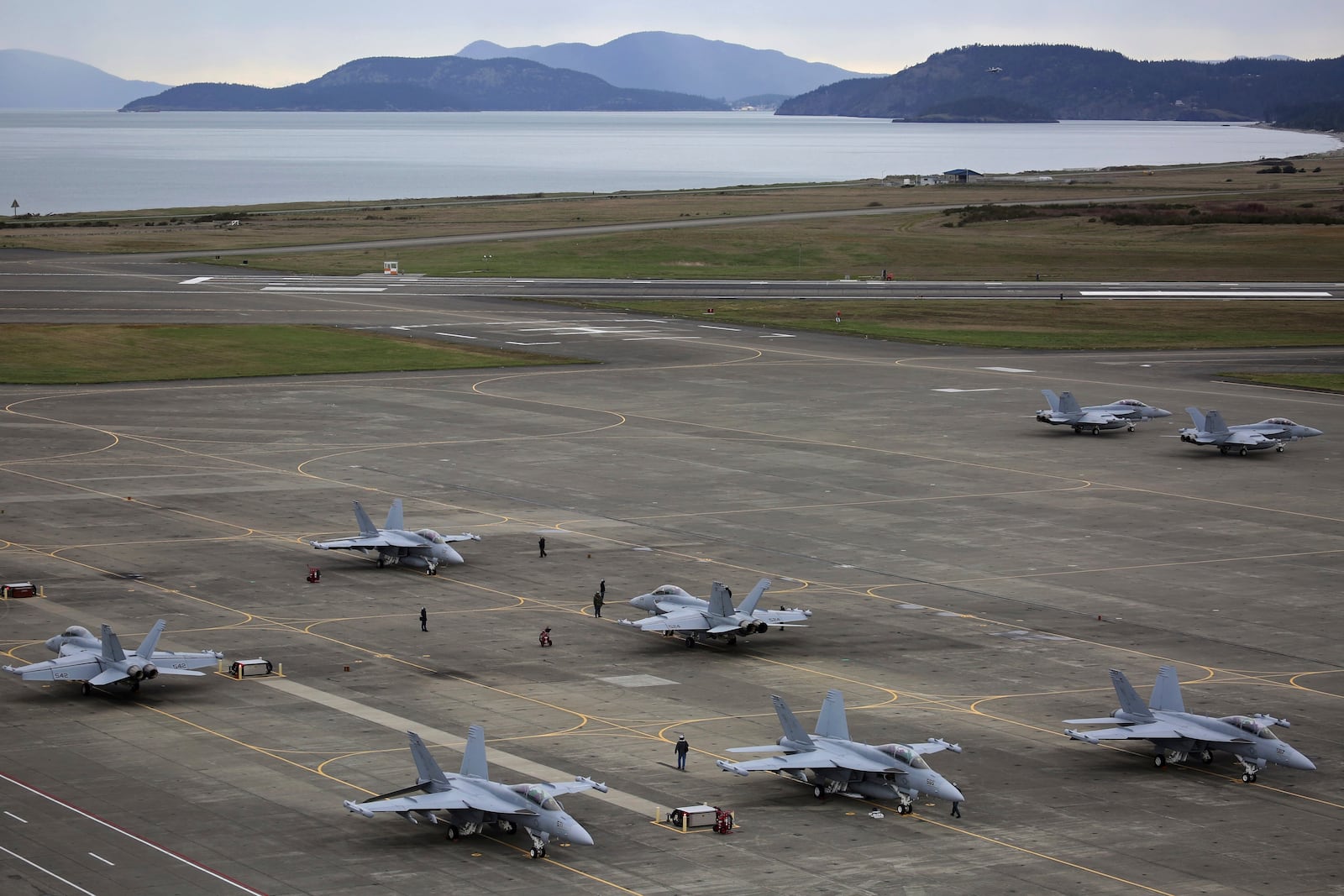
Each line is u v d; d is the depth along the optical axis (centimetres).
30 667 12794
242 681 13575
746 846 10044
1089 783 11394
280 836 10069
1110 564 18375
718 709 13012
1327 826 10550
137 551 18150
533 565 17962
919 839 10219
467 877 9462
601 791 10125
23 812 10381
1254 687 13850
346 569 17675
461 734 12212
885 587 17275
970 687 13750
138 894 9050
